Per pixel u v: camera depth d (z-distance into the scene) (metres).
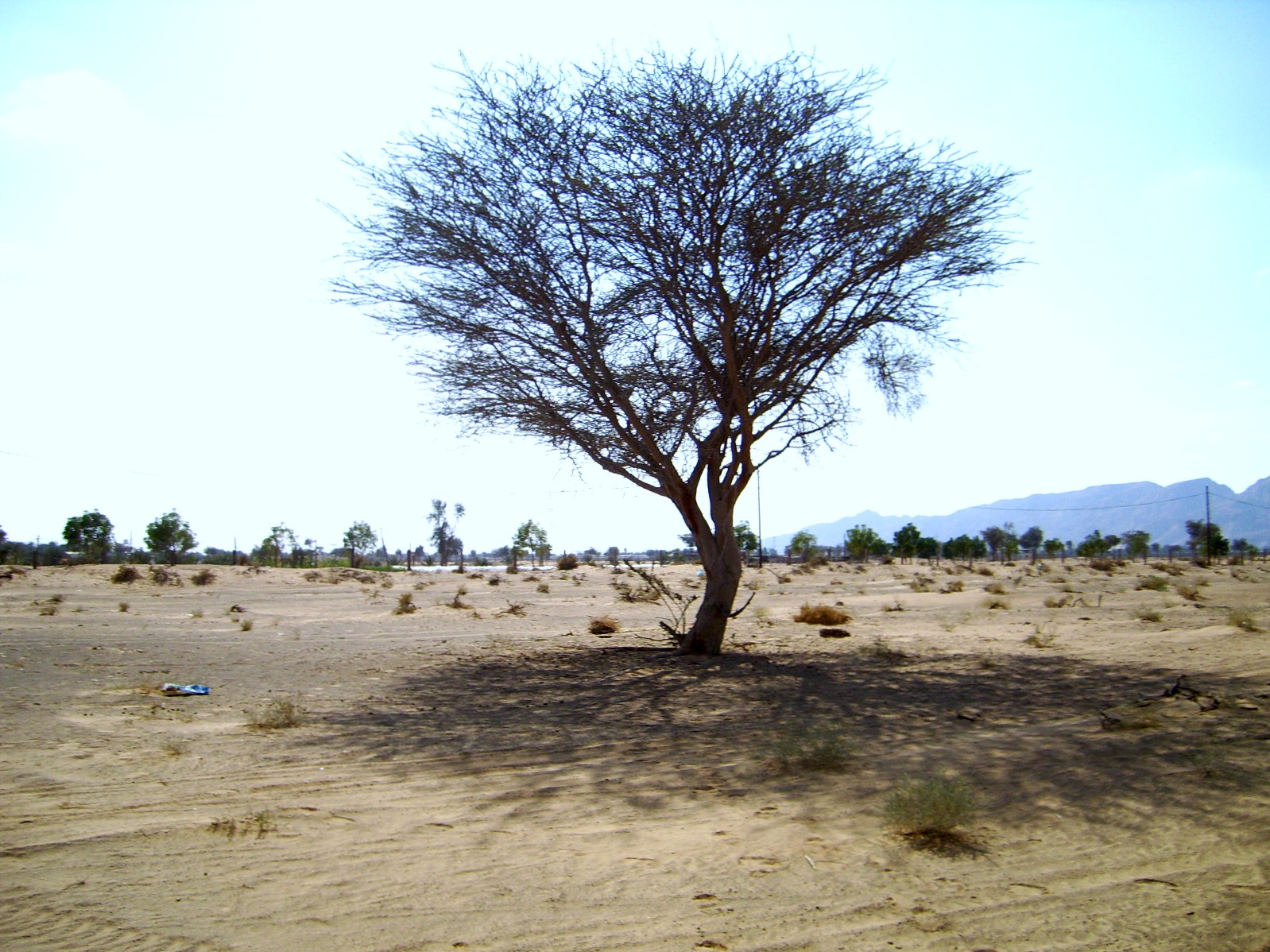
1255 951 4.75
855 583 49.28
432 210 18.41
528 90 17.89
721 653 20.36
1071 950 4.86
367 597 40.12
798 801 7.96
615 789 8.70
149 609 32.44
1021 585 42.97
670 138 17.14
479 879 6.18
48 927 5.35
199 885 6.06
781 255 17.78
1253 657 15.30
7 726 11.64
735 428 20.00
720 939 5.14
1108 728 9.80
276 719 12.20
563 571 64.31
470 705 14.12
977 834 6.77
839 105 17.59
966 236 17.80
